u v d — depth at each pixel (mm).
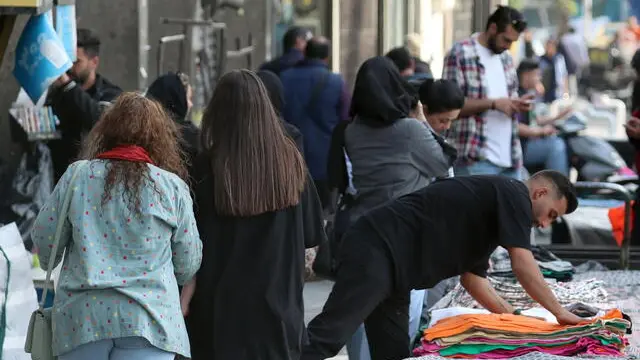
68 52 18328
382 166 16203
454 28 32812
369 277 13469
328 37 33594
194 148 13742
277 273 11773
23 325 13922
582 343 13227
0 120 19875
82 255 10883
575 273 18469
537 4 67688
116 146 11203
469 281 14500
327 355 13336
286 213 11898
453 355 13461
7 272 13828
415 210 13680
